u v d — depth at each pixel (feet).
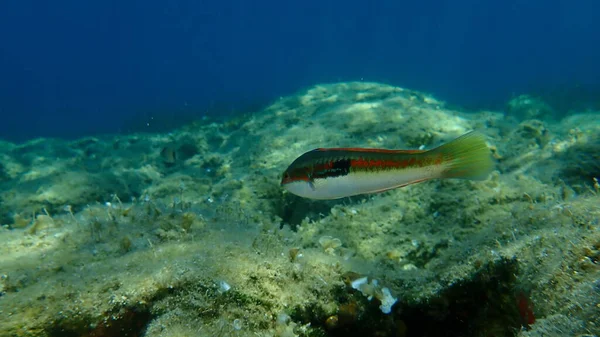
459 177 0.93
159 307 1.16
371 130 3.55
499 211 2.01
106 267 1.31
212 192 2.90
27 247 1.50
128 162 5.07
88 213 1.85
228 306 1.16
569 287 0.93
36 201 3.25
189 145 5.25
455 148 0.94
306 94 5.36
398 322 1.37
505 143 3.14
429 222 2.10
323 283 1.31
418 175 0.95
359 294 1.33
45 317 1.14
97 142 7.07
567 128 4.13
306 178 1.03
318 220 2.45
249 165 3.52
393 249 1.98
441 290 1.34
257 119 4.90
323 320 1.27
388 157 0.96
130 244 1.46
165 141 6.13
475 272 1.29
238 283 1.21
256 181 2.93
